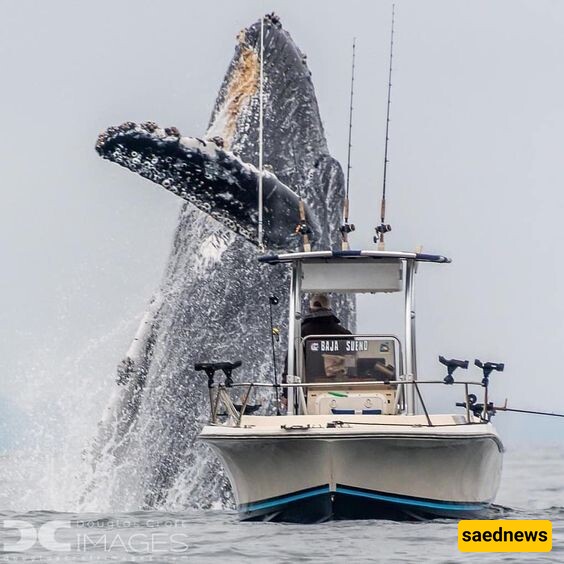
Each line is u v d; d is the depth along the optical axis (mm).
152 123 64812
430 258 60469
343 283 61812
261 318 78875
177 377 78562
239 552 48219
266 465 54312
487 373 56656
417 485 53875
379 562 45594
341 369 60594
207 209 67562
